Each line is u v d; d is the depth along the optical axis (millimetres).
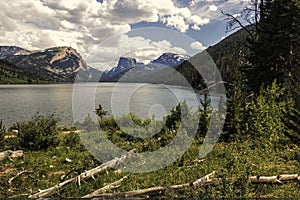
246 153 13742
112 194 8867
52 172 12109
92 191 9664
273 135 15391
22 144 16656
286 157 12758
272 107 16328
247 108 17703
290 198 8328
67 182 10172
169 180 10148
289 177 9969
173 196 8438
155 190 9102
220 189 8172
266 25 25109
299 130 13422
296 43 23906
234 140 16812
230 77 18875
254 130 16641
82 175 10789
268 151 13742
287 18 23828
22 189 10180
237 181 8398
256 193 8719
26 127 17219
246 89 25609
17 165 12852
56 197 9148
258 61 25281
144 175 11086
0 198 9156
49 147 16688
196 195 8195
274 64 24406
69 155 14523
